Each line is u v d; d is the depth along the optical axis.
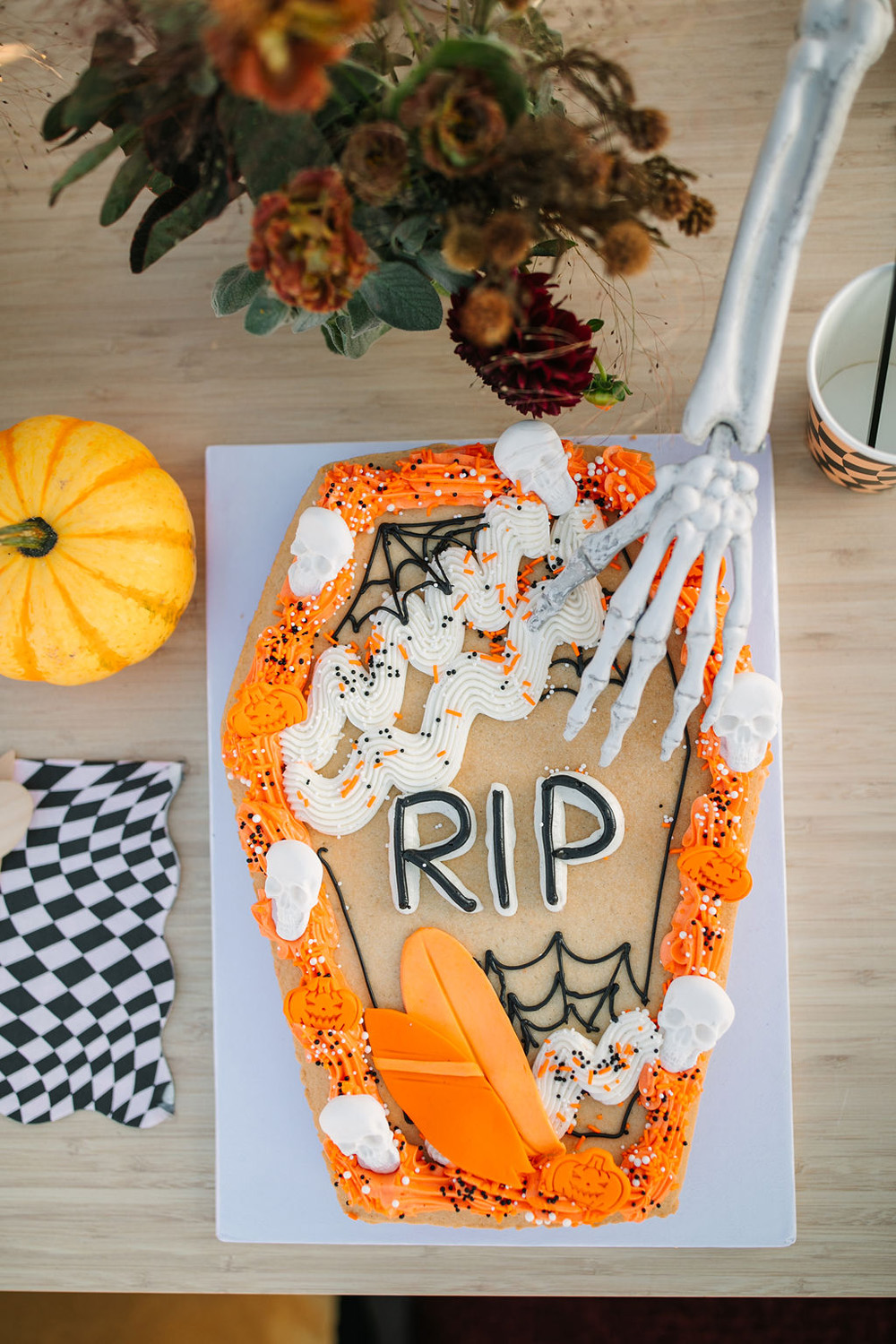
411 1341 1.44
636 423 1.33
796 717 1.33
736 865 1.14
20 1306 1.42
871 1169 1.32
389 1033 1.16
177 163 0.88
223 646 1.34
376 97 0.88
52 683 1.27
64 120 0.83
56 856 1.36
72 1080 1.36
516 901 1.18
